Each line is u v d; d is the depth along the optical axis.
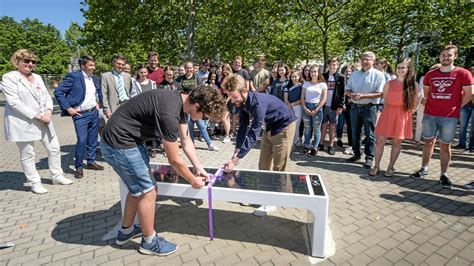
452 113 3.84
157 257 2.49
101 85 4.89
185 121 2.55
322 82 5.45
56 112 14.91
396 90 4.14
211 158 5.59
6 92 3.46
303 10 11.63
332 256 2.49
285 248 2.62
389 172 4.42
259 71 7.04
